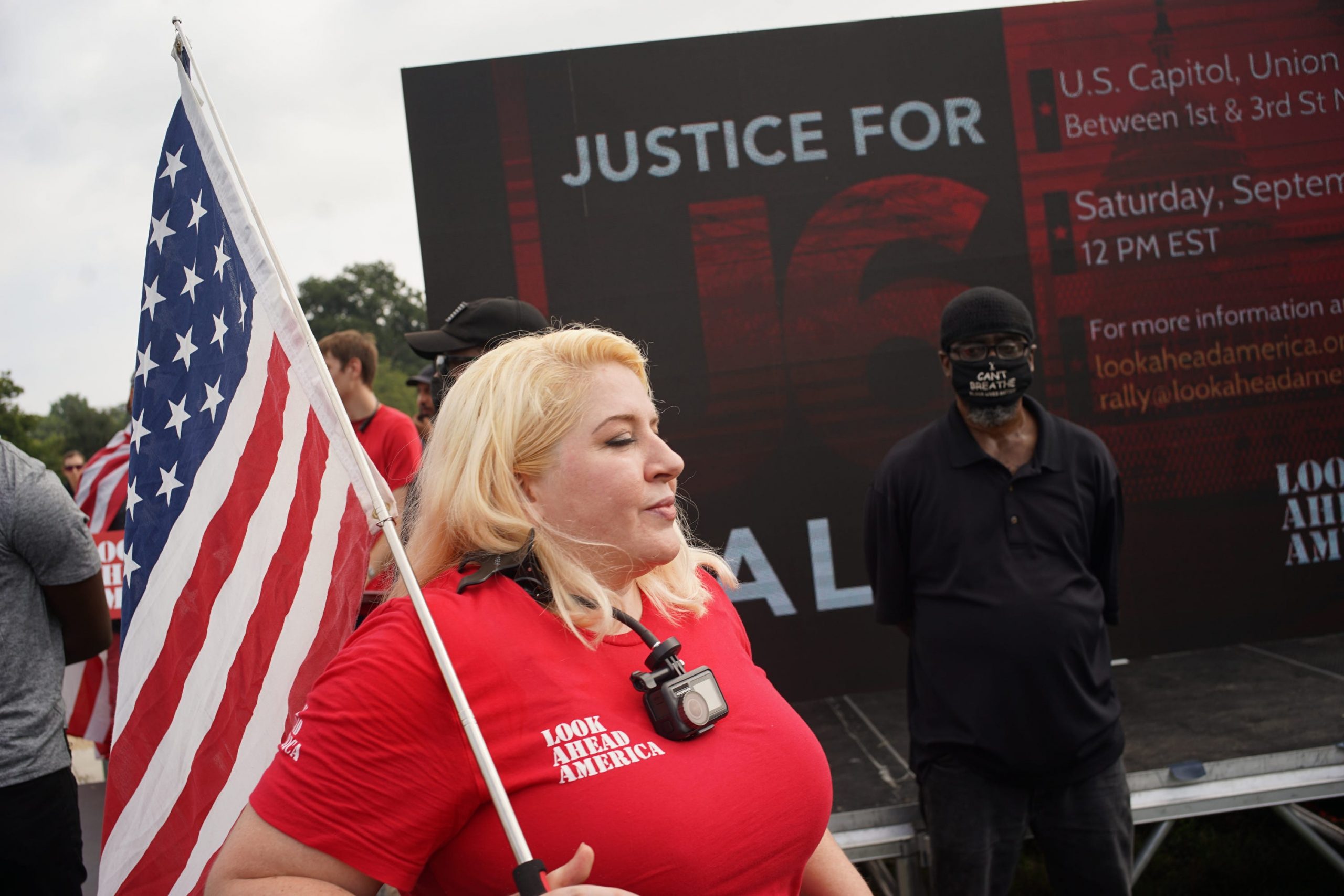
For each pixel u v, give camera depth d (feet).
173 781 5.15
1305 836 10.11
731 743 4.02
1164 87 13.60
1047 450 8.62
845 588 13.47
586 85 13.12
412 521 5.20
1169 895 11.42
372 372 13.35
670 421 13.29
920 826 9.71
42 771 7.41
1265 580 13.73
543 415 4.11
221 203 5.30
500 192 13.05
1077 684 8.25
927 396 13.51
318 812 3.49
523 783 3.66
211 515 5.34
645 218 13.19
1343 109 13.78
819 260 13.38
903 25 13.39
